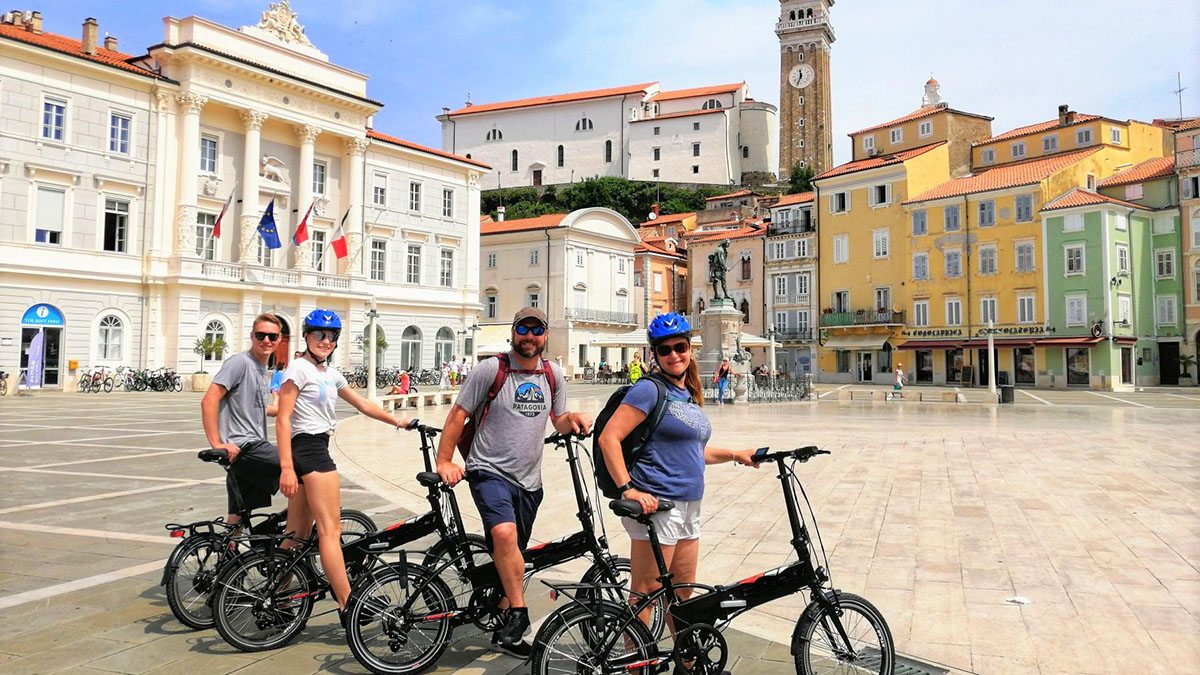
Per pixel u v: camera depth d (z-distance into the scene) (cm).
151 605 598
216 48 4075
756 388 3394
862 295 5912
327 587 548
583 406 3028
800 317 6312
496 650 522
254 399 612
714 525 886
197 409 2652
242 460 580
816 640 439
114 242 3784
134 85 3828
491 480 486
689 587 439
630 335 4625
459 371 4678
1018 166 5541
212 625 555
